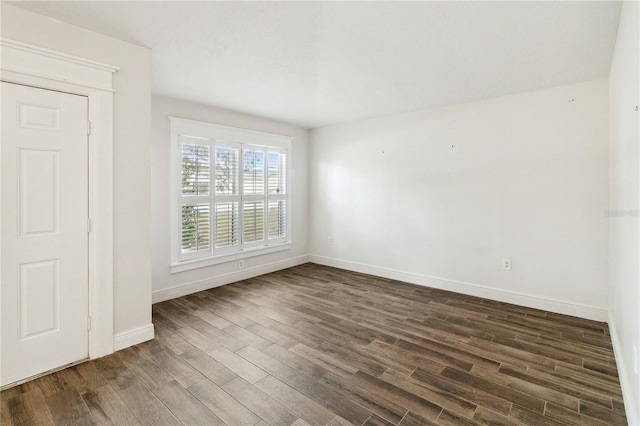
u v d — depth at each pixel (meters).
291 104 3.94
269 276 4.68
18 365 2.03
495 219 3.63
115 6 1.94
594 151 3.04
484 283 3.74
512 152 3.49
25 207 2.04
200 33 2.25
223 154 4.21
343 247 5.11
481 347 2.55
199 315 3.19
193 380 2.09
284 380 2.10
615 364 2.29
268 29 2.19
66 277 2.21
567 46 2.38
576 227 3.16
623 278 2.09
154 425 1.69
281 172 5.04
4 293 1.98
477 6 1.89
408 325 2.97
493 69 2.82
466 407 1.84
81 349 2.28
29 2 1.91
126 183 2.45
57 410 1.79
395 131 4.43
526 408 1.83
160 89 3.38
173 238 3.71
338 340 2.67
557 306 3.28
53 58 2.08
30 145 2.04
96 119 2.28
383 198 4.59
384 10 1.94
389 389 2.00
